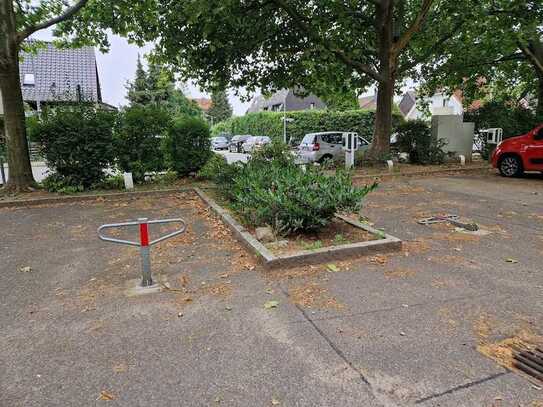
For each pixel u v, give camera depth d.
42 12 10.43
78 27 11.48
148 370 2.62
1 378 2.55
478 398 2.29
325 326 3.15
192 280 4.15
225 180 8.27
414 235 5.70
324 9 12.63
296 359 2.71
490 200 8.34
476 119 16.86
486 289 3.81
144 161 10.26
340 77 14.96
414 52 15.93
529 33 13.62
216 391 2.40
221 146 40.88
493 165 12.42
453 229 6.02
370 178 11.77
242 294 3.78
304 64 13.08
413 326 3.12
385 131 13.75
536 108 16.38
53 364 2.70
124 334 3.08
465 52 15.89
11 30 8.72
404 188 10.10
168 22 11.04
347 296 3.68
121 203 8.55
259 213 5.29
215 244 5.39
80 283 4.14
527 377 2.48
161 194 9.44
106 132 9.55
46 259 4.92
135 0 10.59
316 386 2.43
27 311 3.51
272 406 2.26
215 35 11.45
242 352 2.81
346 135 12.77
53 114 9.25
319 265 4.47
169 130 10.53
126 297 3.77
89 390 2.42
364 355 2.74
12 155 9.16
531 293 3.71
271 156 8.62
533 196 8.76
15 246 5.48
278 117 34.97
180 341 2.97
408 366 2.61
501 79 19.56
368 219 6.68
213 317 3.34
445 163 14.80
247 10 11.30
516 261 4.58
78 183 9.45
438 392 2.35
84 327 3.21
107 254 5.08
